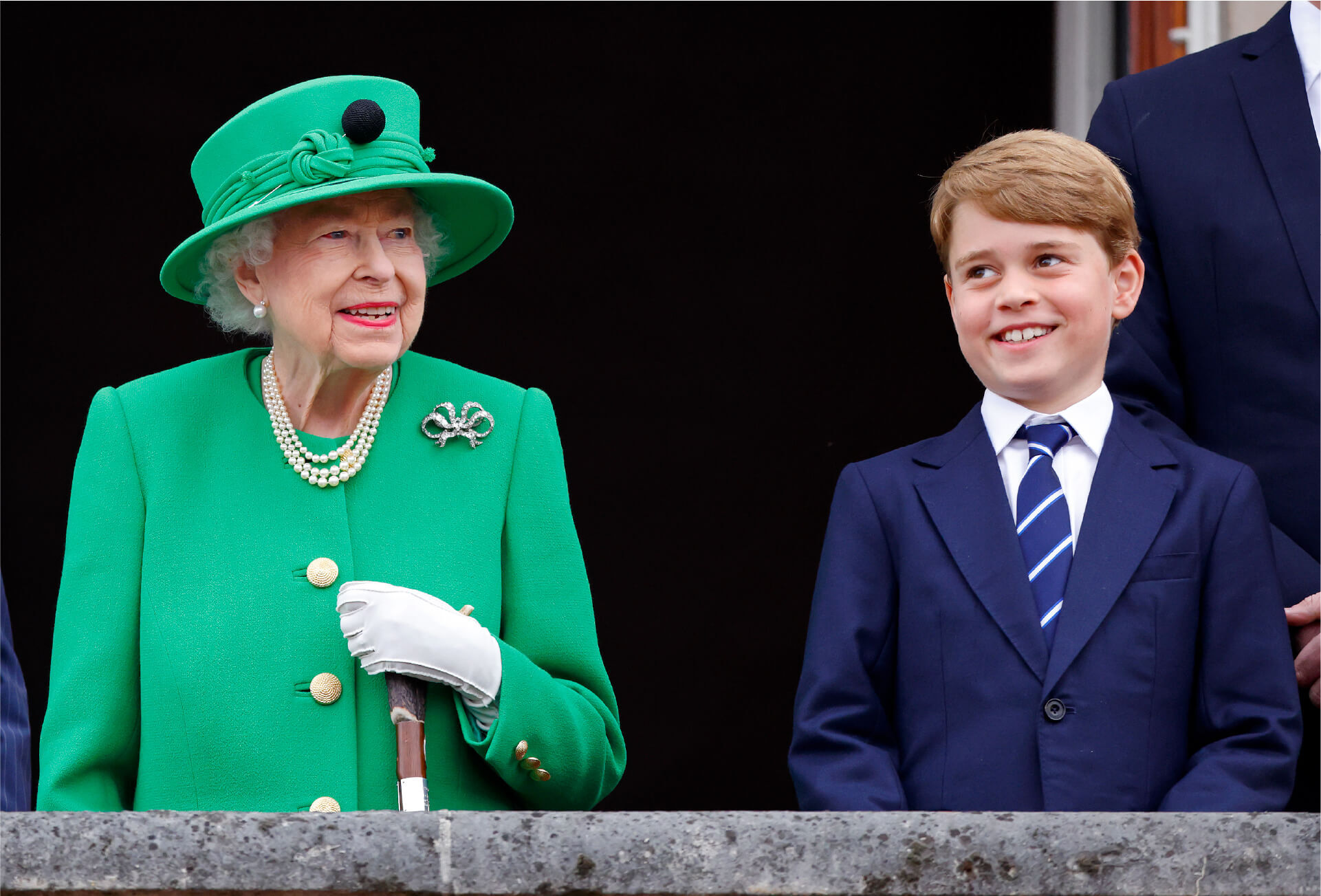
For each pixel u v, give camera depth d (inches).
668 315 1712.6
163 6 1555.1
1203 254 546.9
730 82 1605.6
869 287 1684.3
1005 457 484.4
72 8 1545.3
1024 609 457.4
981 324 482.0
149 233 1636.3
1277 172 543.8
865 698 466.6
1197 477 473.4
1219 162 551.8
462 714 450.6
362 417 482.6
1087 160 485.1
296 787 445.4
